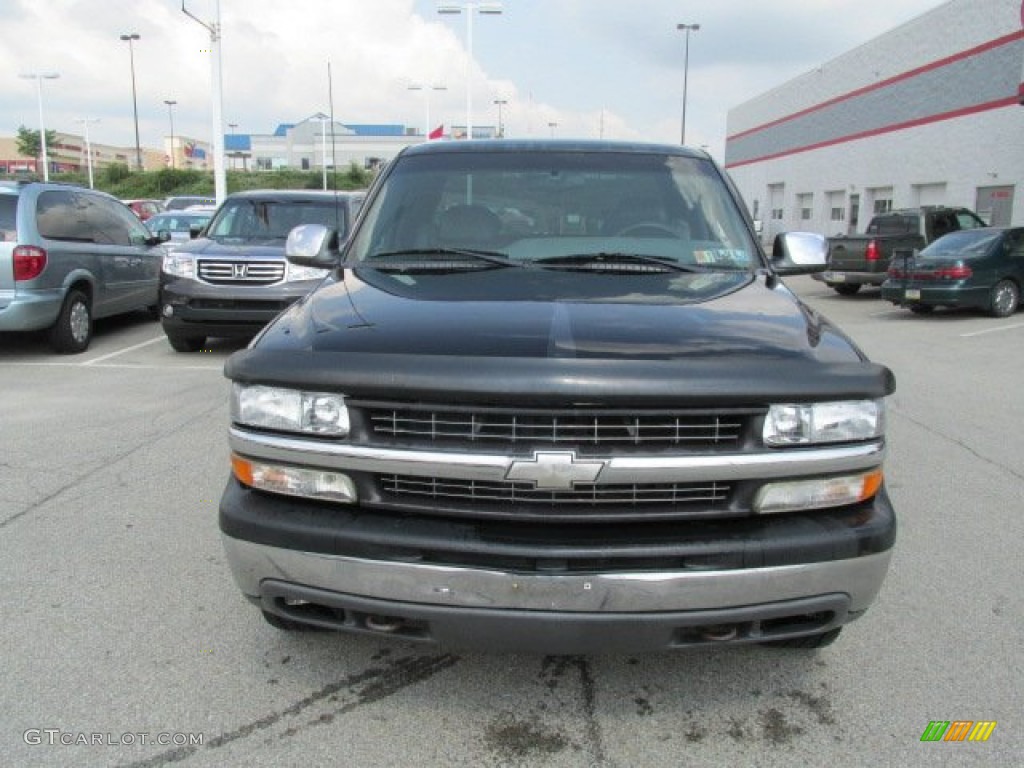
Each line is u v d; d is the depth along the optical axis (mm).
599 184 3979
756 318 2842
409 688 2965
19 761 2553
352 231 3943
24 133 91688
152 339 10977
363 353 2502
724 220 3881
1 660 3113
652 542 2387
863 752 2637
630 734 2721
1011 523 4590
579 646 2428
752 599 2418
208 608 3531
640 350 2494
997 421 6883
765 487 2459
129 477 5230
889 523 2545
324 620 2617
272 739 2674
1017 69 21766
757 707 2875
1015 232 14344
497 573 2367
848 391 2457
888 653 3229
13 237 8922
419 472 2422
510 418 2395
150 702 2861
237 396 2643
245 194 10820
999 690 2979
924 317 14477
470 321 2715
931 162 26016
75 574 3848
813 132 35469
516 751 2629
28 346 10328
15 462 5523
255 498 2639
